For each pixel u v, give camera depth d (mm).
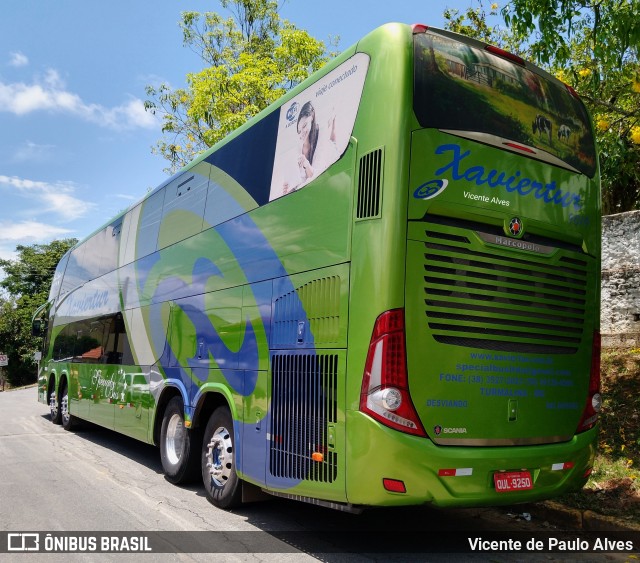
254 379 5773
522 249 5008
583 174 5629
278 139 5930
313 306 4996
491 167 4895
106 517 6129
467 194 4734
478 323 4691
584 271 5500
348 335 4555
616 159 8711
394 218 4395
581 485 5195
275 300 5551
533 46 8070
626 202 12336
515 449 4727
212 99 17969
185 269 7648
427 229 4527
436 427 4406
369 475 4258
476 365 4641
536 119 5312
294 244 5363
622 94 9055
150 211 9211
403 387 4305
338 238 4809
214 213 7039
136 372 9000
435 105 4684
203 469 6820
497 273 4844
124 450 10531
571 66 8469
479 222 4801
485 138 4891
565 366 5207
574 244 5461
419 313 4430
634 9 7055
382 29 4816
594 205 5699
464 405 4551
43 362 15898
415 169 4508
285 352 5301
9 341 49406
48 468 8703
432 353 4453
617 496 5973
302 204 5332
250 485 6098
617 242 9969
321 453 4711
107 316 10695
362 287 4488
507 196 4961
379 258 4406
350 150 4828
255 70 17859
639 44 6980
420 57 4719
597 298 5613
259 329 5766
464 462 4410
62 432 12906
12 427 13766
